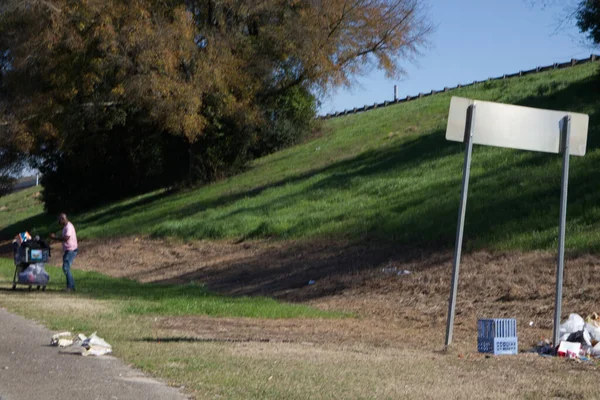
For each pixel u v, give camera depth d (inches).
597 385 305.1
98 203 1900.8
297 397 277.9
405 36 1503.4
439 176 1049.5
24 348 376.8
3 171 1761.8
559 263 397.7
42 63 1424.7
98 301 620.1
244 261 930.7
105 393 280.1
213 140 1624.0
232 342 414.3
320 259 837.8
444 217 828.6
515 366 348.8
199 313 553.6
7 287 739.4
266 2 1432.1
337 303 639.8
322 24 1451.8
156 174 1811.0
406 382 307.9
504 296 563.5
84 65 1385.3
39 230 1723.7
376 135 1652.3
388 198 1032.8
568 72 1583.4
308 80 1520.7
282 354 373.1
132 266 1080.2
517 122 402.3
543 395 287.4
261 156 1856.5
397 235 834.8
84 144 1702.8
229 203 1342.3
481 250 687.7
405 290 639.8
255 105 1529.3
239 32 1462.8
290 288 737.0
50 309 548.4
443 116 1622.8
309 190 1250.6
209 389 289.0
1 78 1544.0
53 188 1925.4
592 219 668.7
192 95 1368.1
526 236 676.7
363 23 1472.7
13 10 1359.5
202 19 1441.9
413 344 430.6
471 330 490.6
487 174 954.1
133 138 1732.3
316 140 1840.6
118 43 1347.2
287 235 1004.6
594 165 818.8
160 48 1327.5
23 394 276.1
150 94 1380.4
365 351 393.1
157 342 405.7
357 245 855.1
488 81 1883.6
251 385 297.0
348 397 279.6
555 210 719.1
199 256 1047.6
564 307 512.1
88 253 1247.5
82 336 400.8
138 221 1419.8
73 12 1321.4
